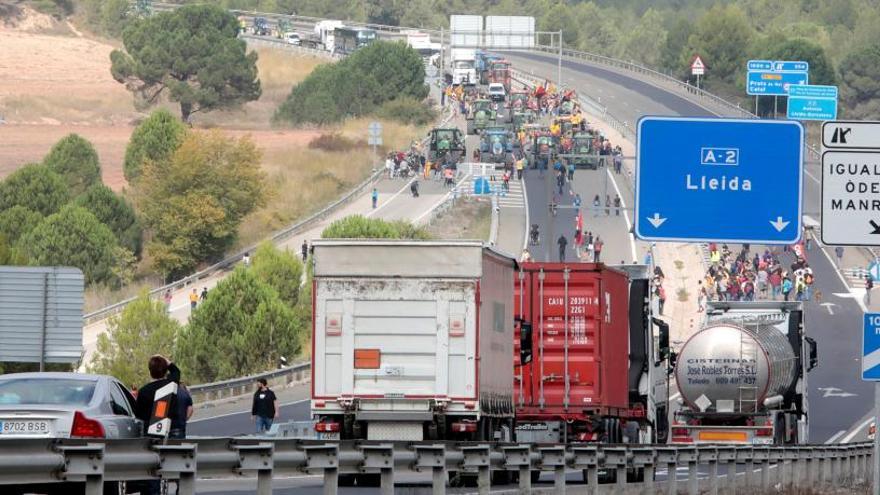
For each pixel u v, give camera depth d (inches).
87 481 1572.3
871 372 2357.3
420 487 3002.0
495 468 2428.6
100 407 2081.7
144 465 1651.1
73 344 3654.0
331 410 3198.8
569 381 3922.2
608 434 4033.0
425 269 3193.9
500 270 3435.0
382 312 3198.8
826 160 2217.0
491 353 3341.5
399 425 3203.7
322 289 3211.1
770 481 3572.8
